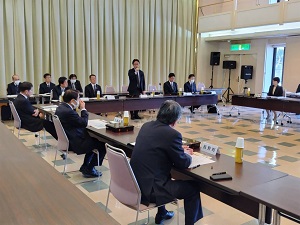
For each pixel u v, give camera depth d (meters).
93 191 3.30
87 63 8.88
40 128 4.55
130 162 2.16
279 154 4.82
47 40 8.25
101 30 8.99
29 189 1.49
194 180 2.21
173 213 2.78
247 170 2.07
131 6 9.46
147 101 6.81
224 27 10.16
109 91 8.29
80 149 3.40
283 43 10.05
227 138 5.86
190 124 7.24
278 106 6.93
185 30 10.82
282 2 8.48
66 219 1.20
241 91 11.45
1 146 2.31
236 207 2.10
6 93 7.80
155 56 10.22
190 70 11.28
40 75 8.23
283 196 1.63
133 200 2.07
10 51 7.80
